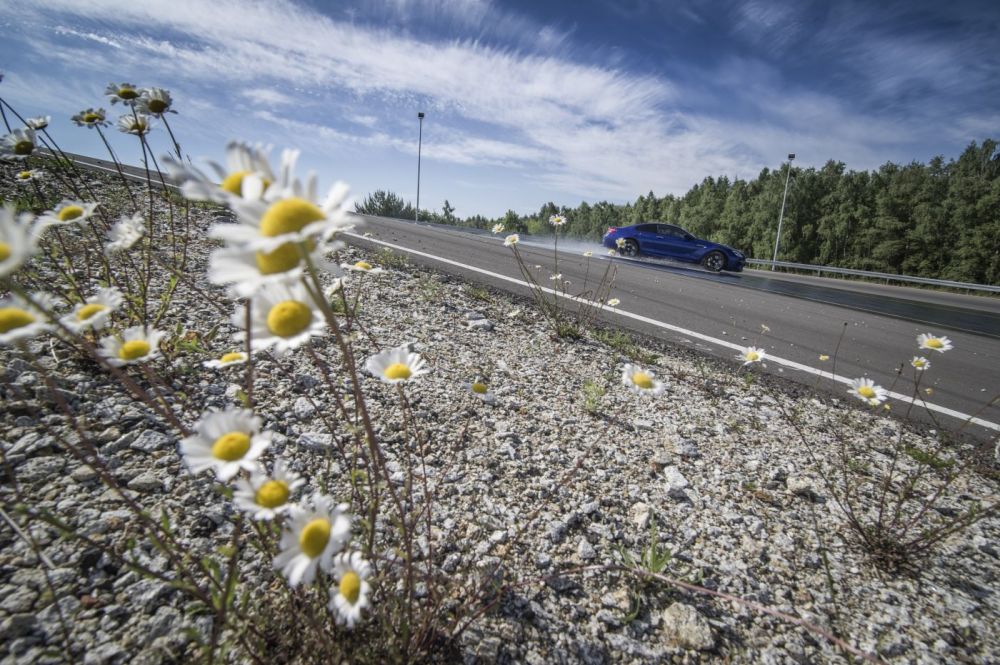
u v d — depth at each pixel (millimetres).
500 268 7609
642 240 14258
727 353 4852
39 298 1115
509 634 1552
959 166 57594
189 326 2883
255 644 1303
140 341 1273
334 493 1893
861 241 47750
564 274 8258
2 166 4836
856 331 6578
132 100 2359
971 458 3084
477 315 4742
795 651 1654
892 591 1961
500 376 3424
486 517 2016
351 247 6477
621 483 2445
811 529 2291
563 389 3426
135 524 1591
